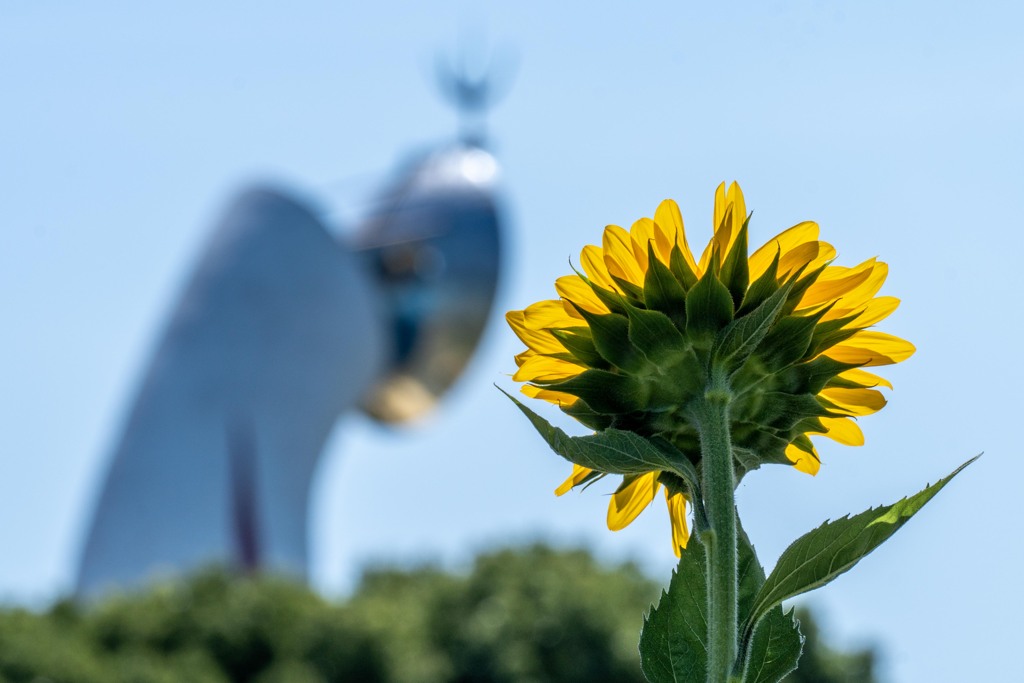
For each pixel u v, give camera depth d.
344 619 45.44
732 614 3.20
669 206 3.35
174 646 44.72
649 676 3.39
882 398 3.33
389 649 45.03
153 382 63.00
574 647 44.78
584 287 3.39
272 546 61.91
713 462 3.25
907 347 3.33
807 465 3.44
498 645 44.97
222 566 48.06
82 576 59.50
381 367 77.06
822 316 3.29
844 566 3.12
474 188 82.00
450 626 46.12
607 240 3.38
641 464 3.21
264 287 65.56
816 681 39.59
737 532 3.41
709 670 3.21
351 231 80.00
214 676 43.19
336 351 67.12
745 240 3.26
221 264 65.62
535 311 3.41
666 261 3.34
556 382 3.37
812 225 3.30
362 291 69.56
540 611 45.56
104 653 43.94
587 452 3.19
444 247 79.44
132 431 61.91
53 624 44.34
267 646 44.84
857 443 3.39
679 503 3.56
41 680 40.78
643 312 3.27
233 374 63.56
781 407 3.29
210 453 61.91
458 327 79.81
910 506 3.10
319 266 67.19
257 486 62.28
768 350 3.28
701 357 3.27
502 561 47.91
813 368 3.30
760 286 3.27
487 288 80.19
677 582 3.42
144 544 59.69
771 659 3.41
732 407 3.31
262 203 67.44
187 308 64.75
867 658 40.09
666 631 3.40
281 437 64.12
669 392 3.29
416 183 81.62
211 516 60.75
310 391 65.56
